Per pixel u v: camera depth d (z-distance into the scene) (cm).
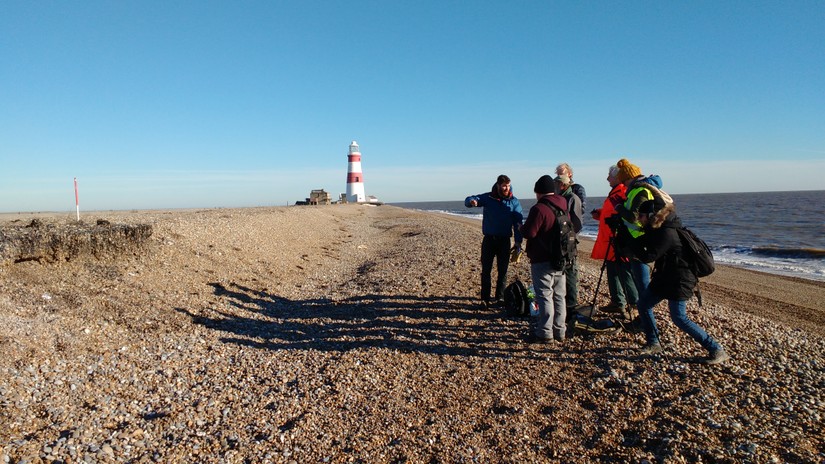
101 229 825
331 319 754
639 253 500
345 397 474
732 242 2930
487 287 747
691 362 511
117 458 363
